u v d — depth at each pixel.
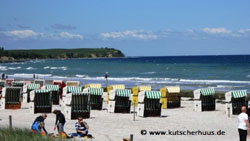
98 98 34.94
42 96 31.81
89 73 121.25
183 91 57.28
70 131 22.66
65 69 150.62
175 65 167.88
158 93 30.27
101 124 26.05
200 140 20.66
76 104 28.61
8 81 56.00
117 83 80.25
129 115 31.06
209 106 34.44
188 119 28.78
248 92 59.38
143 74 113.06
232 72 111.69
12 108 34.84
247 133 18.38
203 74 106.69
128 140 18.28
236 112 31.52
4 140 16.77
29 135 18.02
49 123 26.03
